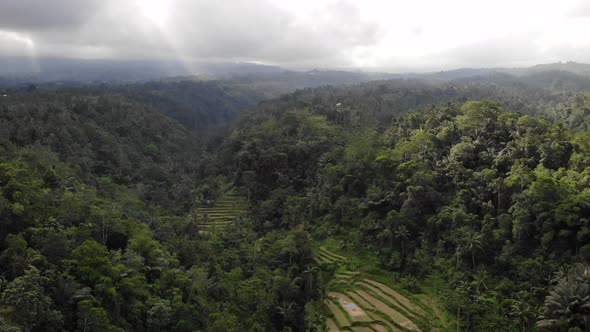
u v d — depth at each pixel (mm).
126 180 106875
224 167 123250
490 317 53094
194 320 48625
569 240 57781
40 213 51281
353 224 82750
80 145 105750
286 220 90188
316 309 61438
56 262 44938
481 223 66562
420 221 72812
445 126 90688
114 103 149375
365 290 67438
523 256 60688
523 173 67562
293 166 109250
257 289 62031
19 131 94250
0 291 38969
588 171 65188
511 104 190250
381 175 85000
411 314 59969
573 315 46469
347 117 139375
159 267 54531
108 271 45906
